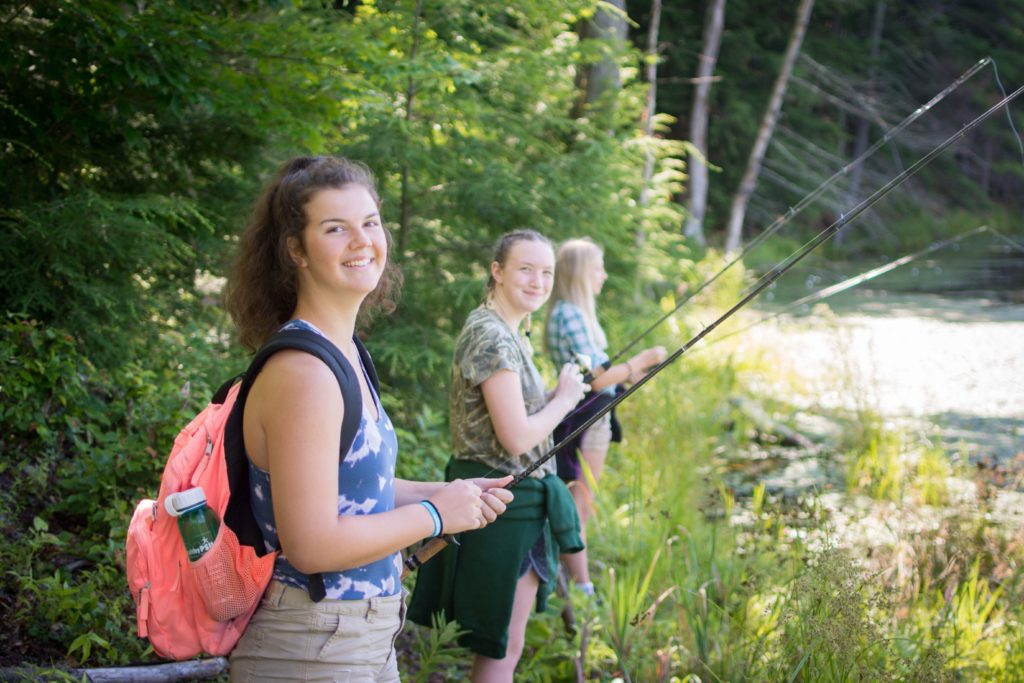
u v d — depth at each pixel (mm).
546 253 3199
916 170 2303
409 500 2125
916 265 22344
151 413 4152
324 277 1863
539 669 3523
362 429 1861
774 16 26031
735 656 3406
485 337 3025
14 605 3109
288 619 1858
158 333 5035
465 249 6578
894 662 2975
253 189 5621
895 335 12289
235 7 5008
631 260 8148
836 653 2953
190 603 1881
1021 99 28922
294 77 4918
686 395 7473
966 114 28672
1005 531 4516
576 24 9617
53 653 2994
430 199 6484
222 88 4734
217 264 5359
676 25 22453
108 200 4508
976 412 8195
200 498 1855
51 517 3682
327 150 5953
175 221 4957
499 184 6289
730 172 24672
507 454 3018
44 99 4637
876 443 6805
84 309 4461
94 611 3121
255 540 1829
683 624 3592
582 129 7387
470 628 3006
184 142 5422
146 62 4457
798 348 10992
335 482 1771
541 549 3092
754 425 7637
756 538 4348
